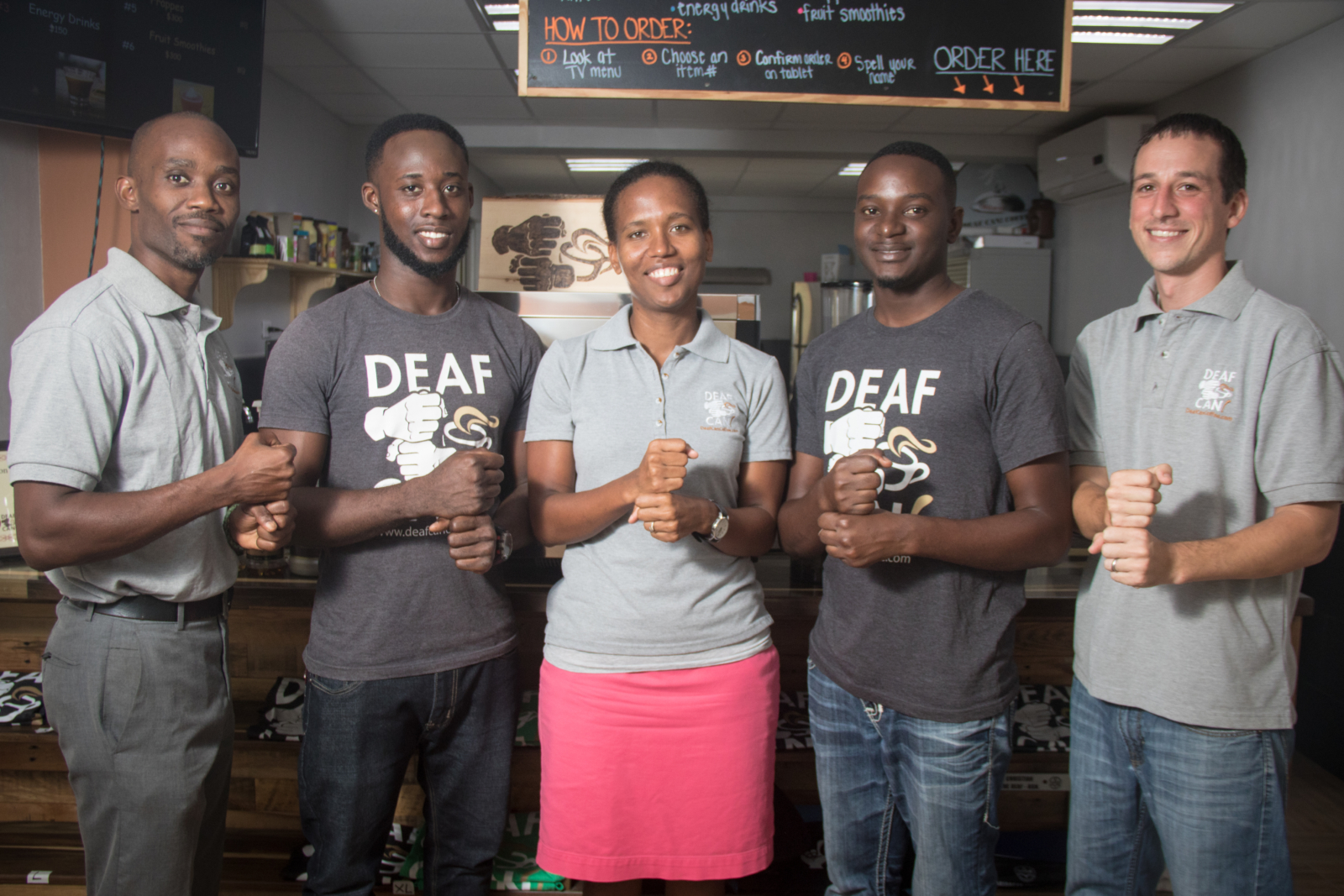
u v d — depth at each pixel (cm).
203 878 139
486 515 127
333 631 136
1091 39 371
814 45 252
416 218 135
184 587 128
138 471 126
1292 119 357
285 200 471
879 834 139
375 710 135
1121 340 136
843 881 142
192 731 129
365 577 136
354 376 138
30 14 226
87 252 259
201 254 130
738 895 172
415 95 496
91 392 119
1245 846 121
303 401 136
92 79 241
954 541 118
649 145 584
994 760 128
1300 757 296
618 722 132
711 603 134
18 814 194
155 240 129
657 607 131
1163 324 129
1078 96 458
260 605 180
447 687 138
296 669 197
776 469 143
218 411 136
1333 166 331
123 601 126
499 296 199
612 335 140
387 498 127
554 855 136
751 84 253
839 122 541
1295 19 331
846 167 689
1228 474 121
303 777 138
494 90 485
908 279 131
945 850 127
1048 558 124
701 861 136
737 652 135
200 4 266
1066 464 128
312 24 381
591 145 582
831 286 487
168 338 129
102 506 114
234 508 130
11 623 197
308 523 128
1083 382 141
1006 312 129
